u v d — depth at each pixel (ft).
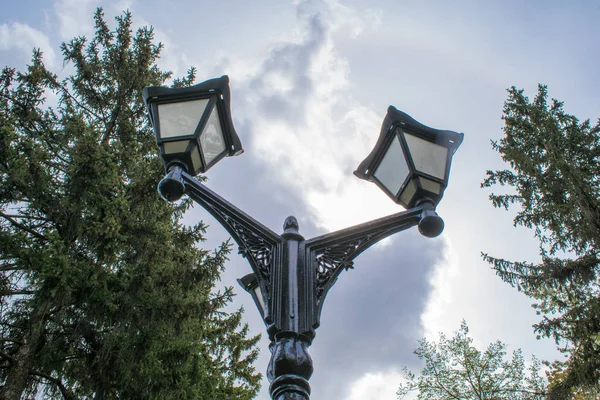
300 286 9.43
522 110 49.75
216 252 35.01
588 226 43.57
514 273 46.57
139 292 31.24
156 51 47.73
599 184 45.60
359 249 10.36
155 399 31.53
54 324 30.78
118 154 36.60
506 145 49.34
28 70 39.01
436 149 11.69
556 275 44.68
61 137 33.96
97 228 29.78
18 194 32.01
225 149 11.71
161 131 10.89
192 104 11.35
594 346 43.16
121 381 30.89
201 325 36.35
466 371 63.26
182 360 33.47
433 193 11.14
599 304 42.09
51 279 27.25
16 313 30.86
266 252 9.99
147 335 31.40
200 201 10.27
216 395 40.63
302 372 8.14
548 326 44.06
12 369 28.53
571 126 48.55
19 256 28.19
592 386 42.27
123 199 31.27
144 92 11.39
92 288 29.45
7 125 31.07
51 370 31.30
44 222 33.81
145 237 34.09
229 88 11.61
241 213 10.25
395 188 11.66
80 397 31.37
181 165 10.68
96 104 44.09
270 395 8.00
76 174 30.14
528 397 53.47
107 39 46.55
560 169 45.11
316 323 9.05
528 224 48.21
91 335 32.42
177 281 34.35
